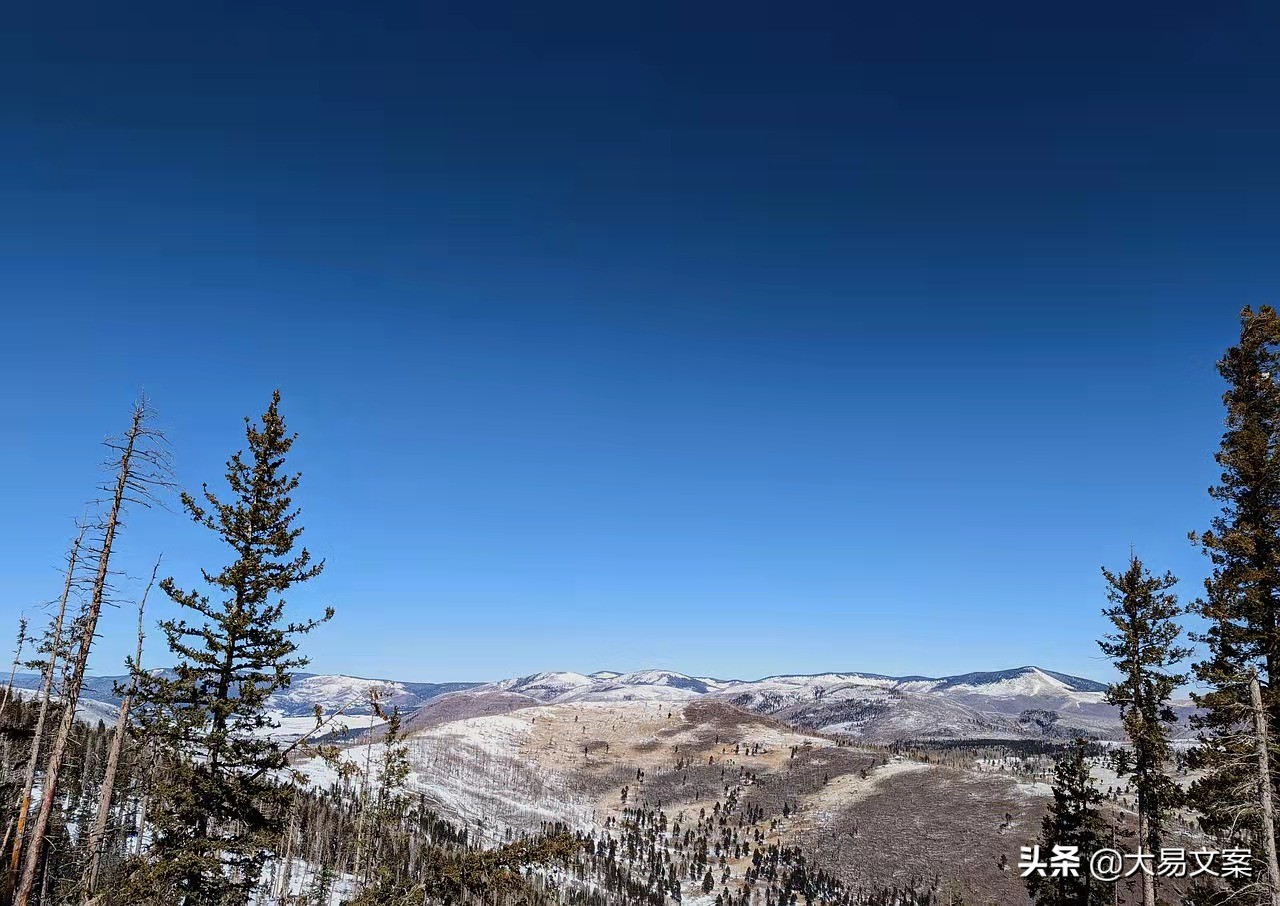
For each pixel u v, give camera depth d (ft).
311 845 259.80
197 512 87.04
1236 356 93.86
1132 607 109.91
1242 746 82.58
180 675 81.25
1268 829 79.92
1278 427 90.63
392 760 113.60
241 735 85.87
